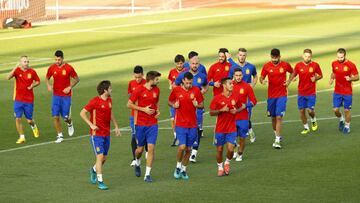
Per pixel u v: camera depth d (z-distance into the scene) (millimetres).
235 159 47031
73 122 59406
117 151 49781
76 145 51781
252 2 160375
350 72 53406
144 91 42188
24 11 136875
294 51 95875
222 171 42906
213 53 96000
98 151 41062
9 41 110562
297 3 155750
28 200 38594
